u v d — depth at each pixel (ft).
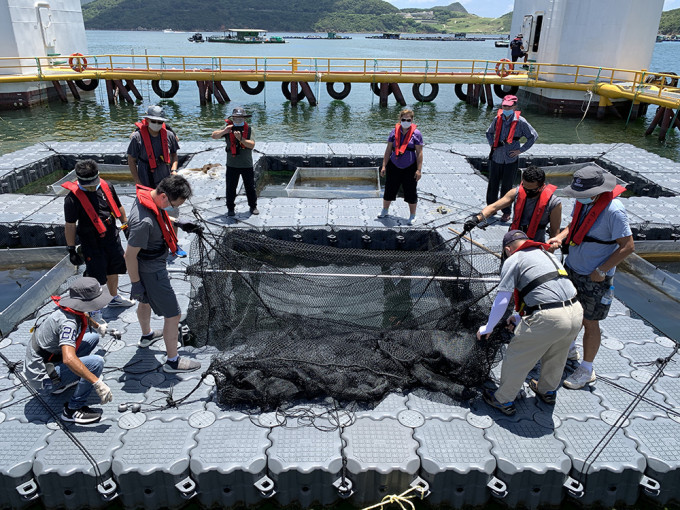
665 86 71.72
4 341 15.75
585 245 13.14
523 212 15.69
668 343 16.28
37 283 18.80
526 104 86.28
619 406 13.62
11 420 12.79
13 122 66.44
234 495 11.86
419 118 75.00
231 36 435.12
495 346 14.15
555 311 11.75
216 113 75.97
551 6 76.69
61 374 12.75
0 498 11.72
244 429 12.67
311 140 60.49
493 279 15.99
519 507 12.15
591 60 75.20
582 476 11.84
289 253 17.81
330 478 11.74
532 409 13.48
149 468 11.50
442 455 11.96
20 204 26.86
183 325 16.75
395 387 14.16
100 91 86.02
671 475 11.89
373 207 27.27
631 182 33.65
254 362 13.64
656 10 72.28
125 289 19.07
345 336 15.52
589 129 67.97
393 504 12.17
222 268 16.40
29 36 75.82
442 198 28.53
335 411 13.33
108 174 35.19
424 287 16.96
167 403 13.33
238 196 28.68
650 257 24.84
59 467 11.51
